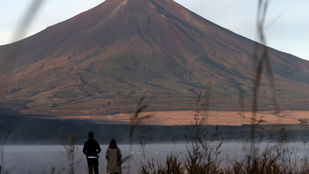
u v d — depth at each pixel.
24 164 24.31
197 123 4.55
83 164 25.94
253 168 4.25
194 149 4.66
